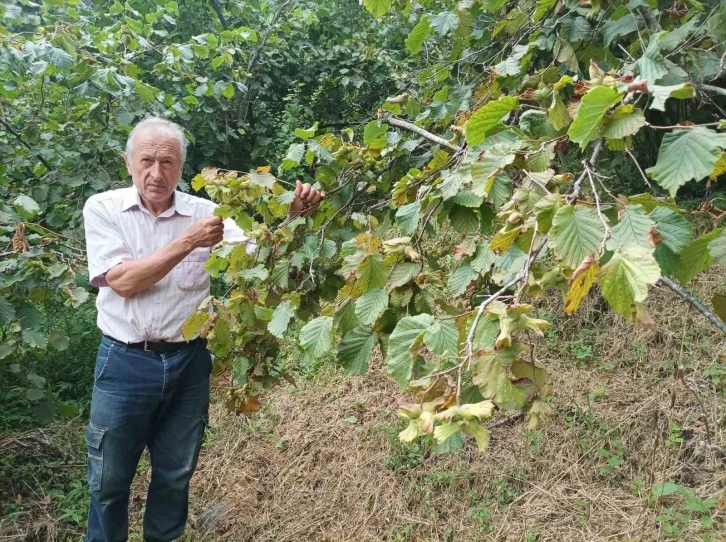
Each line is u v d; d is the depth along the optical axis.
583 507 2.68
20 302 2.91
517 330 0.98
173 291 2.24
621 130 1.03
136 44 4.04
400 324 1.18
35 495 3.15
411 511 2.87
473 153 1.45
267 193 1.89
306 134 2.03
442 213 1.67
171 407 2.42
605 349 3.56
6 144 3.88
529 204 1.17
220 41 5.12
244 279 1.90
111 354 2.23
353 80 6.35
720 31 1.66
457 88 2.53
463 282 1.53
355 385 3.89
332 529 2.87
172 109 4.35
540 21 2.44
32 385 3.40
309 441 3.45
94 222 2.18
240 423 3.72
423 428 0.92
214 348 1.96
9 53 3.34
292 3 6.45
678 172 0.96
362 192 2.16
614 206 1.02
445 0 3.23
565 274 1.11
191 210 2.34
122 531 2.40
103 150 3.99
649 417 3.01
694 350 3.29
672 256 1.03
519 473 2.92
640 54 2.09
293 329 4.47
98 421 2.23
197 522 3.00
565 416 3.18
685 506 2.41
